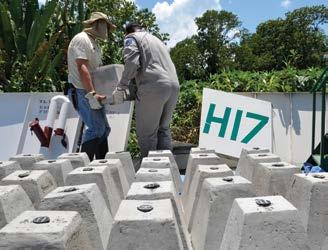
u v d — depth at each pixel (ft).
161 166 12.65
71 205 8.82
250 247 7.42
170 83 18.11
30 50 28.40
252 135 22.43
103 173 11.28
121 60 31.63
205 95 23.39
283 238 7.49
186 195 14.17
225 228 8.73
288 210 7.61
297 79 28.04
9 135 21.52
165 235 7.48
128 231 7.50
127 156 15.71
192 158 14.29
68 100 20.94
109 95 18.38
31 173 11.68
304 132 24.47
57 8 31.19
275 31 147.43
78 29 29.45
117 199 11.99
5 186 10.12
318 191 9.48
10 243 6.90
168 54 18.81
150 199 9.05
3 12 27.99
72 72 18.48
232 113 22.88
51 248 6.86
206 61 155.33
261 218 7.51
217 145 22.41
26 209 10.03
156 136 19.02
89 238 8.54
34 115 21.86
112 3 38.70
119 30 36.73
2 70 28.17
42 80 27.78
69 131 21.13
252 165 13.53
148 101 18.11
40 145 20.98
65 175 13.06
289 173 11.68
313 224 9.45
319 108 24.77
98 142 18.37
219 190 9.54
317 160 17.53
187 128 28.63
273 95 24.95
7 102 21.88
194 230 10.76
